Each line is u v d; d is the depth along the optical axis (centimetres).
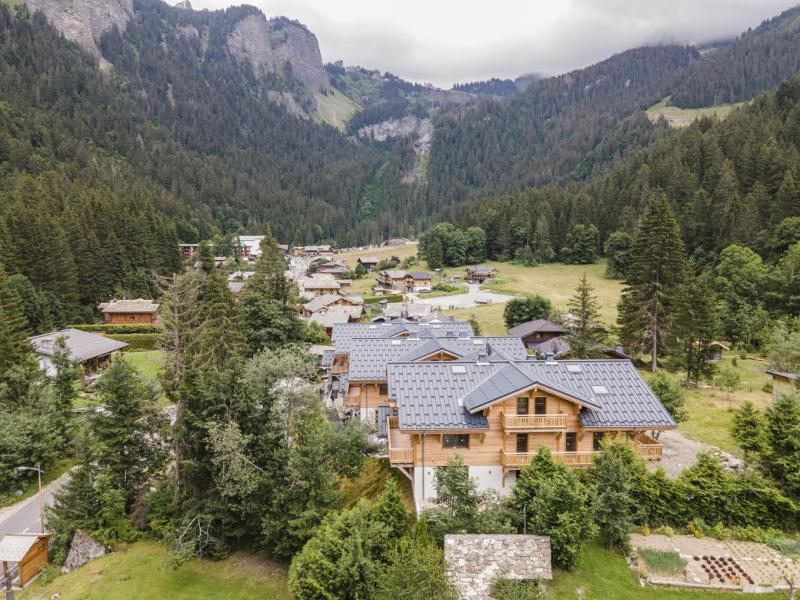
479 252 18775
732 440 4338
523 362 3925
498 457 3506
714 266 10744
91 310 10794
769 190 12256
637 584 2606
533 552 2581
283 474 3716
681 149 17462
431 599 2298
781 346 5753
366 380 4884
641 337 6900
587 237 16850
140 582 3559
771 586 2533
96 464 4422
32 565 3759
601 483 2961
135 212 14812
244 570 3703
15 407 5359
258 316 8331
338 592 2834
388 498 3128
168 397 4112
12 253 9494
